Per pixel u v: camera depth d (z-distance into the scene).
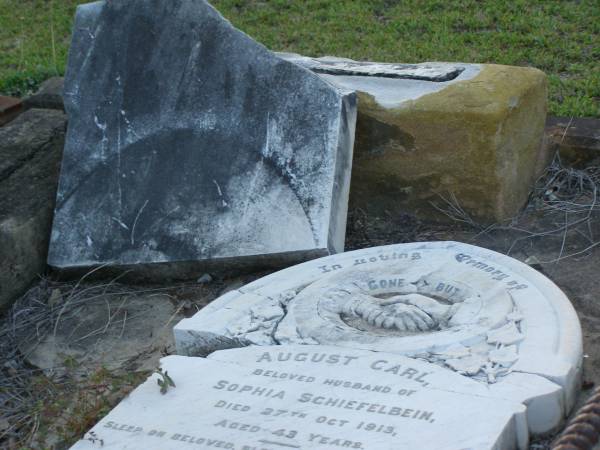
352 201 2.71
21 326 2.48
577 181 2.70
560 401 1.96
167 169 2.59
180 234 2.54
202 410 2.01
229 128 2.57
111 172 2.63
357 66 2.79
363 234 2.65
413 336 2.11
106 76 2.69
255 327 2.19
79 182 2.64
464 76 2.65
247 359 2.11
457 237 2.59
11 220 2.55
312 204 2.46
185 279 2.55
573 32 3.39
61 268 2.59
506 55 3.30
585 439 1.74
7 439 2.18
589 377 2.12
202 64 2.62
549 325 2.08
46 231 2.63
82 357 2.38
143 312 2.48
